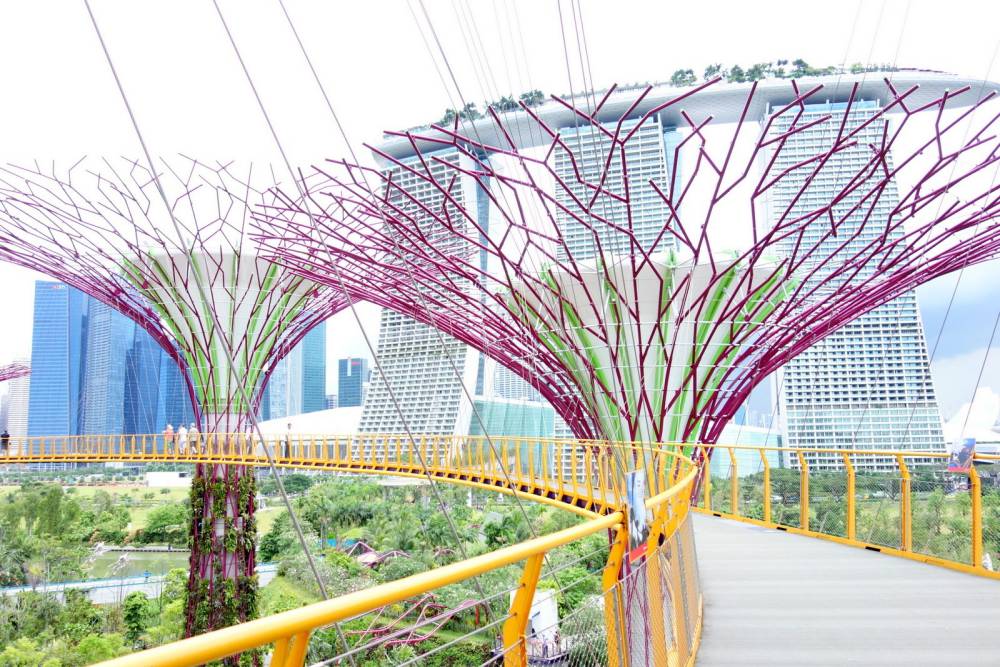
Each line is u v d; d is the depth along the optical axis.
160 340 28.64
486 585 29.83
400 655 18.16
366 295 19.12
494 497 52.09
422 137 12.19
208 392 27.80
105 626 37.09
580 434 18.47
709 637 6.23
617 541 3.63
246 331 27.28
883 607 7.16
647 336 16.73
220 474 27.58
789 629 6.43
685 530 5.57
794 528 12.49
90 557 53.00
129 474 83.19
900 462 10.13
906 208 13.88
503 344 18.48
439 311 18.36
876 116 11.47
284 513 52.38
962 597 7.54
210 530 27.33
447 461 21.98
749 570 9.06
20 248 24.86
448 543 43.50
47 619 36.06
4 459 34.72
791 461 14.13
